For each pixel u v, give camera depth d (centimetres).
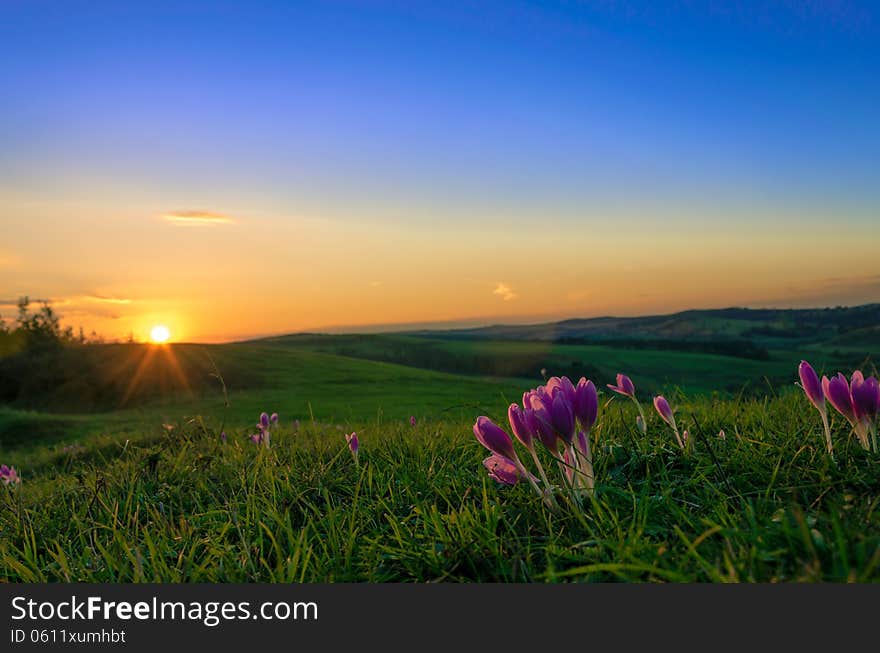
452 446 574
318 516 415
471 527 321
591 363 7650
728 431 474
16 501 571
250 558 334
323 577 308
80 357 6612
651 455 414
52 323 8656
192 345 7475
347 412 3341
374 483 485
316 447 683
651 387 652
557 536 303
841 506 277
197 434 850
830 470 329
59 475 726
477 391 4762
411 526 370
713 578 217
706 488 348
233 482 543
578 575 269
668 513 319
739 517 285
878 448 353
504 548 306
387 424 907
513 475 344
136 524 419
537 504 348
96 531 439
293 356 7350
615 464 424
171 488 546
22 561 405
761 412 516
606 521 297
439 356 10206
